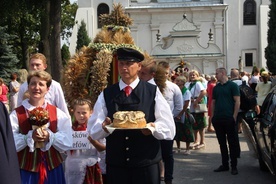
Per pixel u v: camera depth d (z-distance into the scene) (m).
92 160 5.35
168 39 41.00
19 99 5.91
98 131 4.18
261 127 7.59
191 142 10.70
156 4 46.28
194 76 10.77
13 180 3.29
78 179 5.32
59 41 17.75
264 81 12.43
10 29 32.56
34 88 4.48
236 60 45.94
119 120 3.98
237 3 45.66
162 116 4.21
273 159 6.57
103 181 5.64
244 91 9.74
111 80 7.18
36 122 4.30
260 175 7.95
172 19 45.72
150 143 4.23
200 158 9.65
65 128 4.59
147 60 6.41
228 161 8.48
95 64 6.72
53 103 5.59
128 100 4.22
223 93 7.99
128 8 45.12
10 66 25.69
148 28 45.88
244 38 45.97
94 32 46.25
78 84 6.88
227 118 7.93
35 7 20.00
